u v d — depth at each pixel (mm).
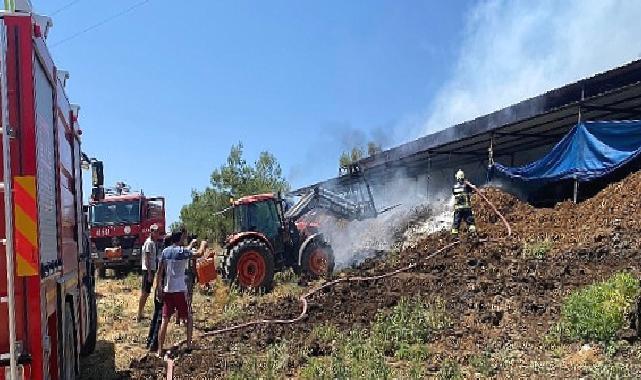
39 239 4324
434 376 6285
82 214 8242
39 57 4711
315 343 7625
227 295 12484
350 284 11438
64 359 5602
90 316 8719
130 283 17156
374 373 6320
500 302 8508
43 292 4418
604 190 13703
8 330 4258
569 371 5957
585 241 11336
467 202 14047
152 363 7719
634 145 13328
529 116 16359
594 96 14195
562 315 7508
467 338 7395
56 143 5637
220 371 7125
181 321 10344
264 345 8188
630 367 5855
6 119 4137
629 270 9000
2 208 4273
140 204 19250
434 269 11656
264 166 28297
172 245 8438
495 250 11906
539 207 16547
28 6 4441
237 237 13500
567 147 14750
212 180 27562
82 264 7801
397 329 7715
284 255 14414
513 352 6719
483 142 19031
